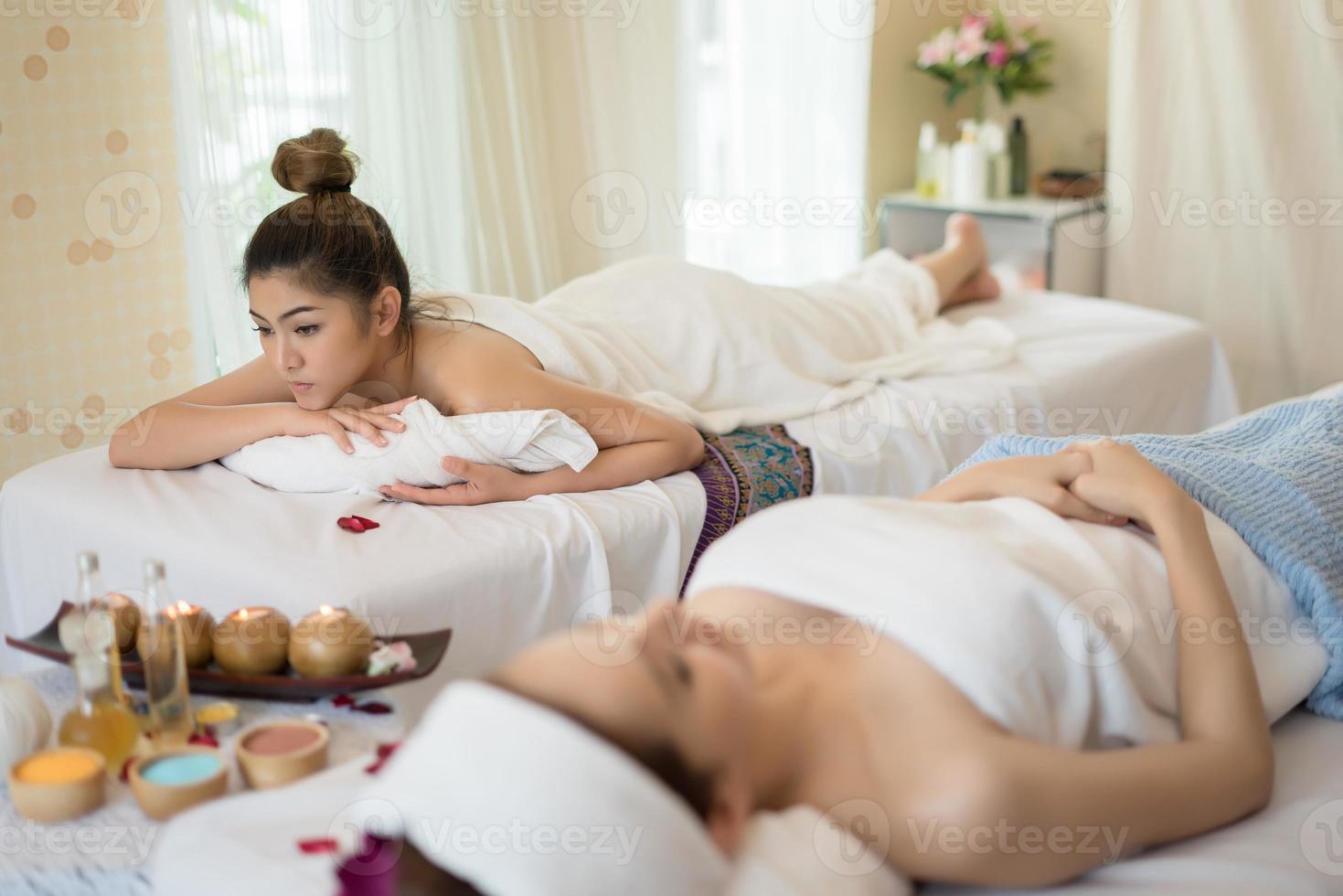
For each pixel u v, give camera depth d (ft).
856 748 2.72
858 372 7.30
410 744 2.35
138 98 7.35
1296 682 3.54
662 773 2.35
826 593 2.95
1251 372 10.61
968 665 2.79
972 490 3.72
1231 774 2.91
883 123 12.51
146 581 2.96
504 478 5.40
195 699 3.21
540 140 9.43
